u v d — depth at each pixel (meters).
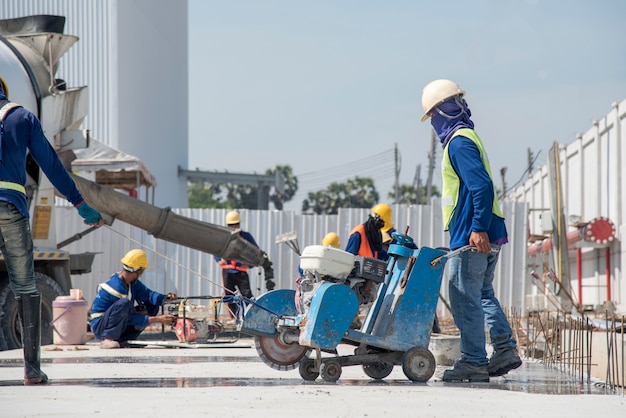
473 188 10.34
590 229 33.72
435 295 10.66
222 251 24.97
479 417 7.32
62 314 19.14
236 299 11.12
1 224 9.63
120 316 18.38
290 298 11.20
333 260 10.34
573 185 43.16
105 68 52.88
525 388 9.78
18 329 19.25
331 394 8.83
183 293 30.81
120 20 53.62
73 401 8.24
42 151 9.88
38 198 21.05
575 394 9.15
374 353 10.64
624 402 8.45
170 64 72.19
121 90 53.81
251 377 11.05
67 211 30.83
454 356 13.91
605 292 36.84
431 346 13.97
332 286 10.23
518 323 19.64
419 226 30.50
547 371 12.48
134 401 8.22
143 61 60.94
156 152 66.12
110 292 18.80
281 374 11.50
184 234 24.67
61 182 10.10
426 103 10.81
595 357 17.48
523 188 60.31
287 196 150.00
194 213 31.14
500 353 10.90
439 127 10.84
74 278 30.83
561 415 7.46
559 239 33.97
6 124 9.64
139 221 24.31
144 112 61.34
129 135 55.81
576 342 13.98
